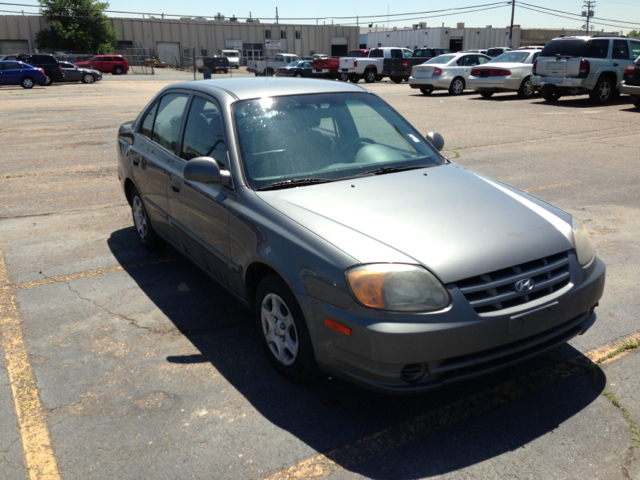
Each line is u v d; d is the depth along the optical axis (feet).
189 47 214.28
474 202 10.50
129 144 17.21
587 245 10.23
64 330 12.54
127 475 8.18
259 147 11.63
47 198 23.75
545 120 42.65
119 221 20.65
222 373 10.80
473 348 8.44
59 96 73.56
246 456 8.55
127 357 11.41
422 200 10.44
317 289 8.94
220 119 12.18
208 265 12.79
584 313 9.85
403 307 8.29
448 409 9.63
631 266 15.52
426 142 13.58
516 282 8.81
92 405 9.83
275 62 157.17
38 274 15.78
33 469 8.33
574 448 8.61
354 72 97.60
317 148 11.98
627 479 7.95
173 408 9.72
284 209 10.12
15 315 13.28
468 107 52.01
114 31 208.54
